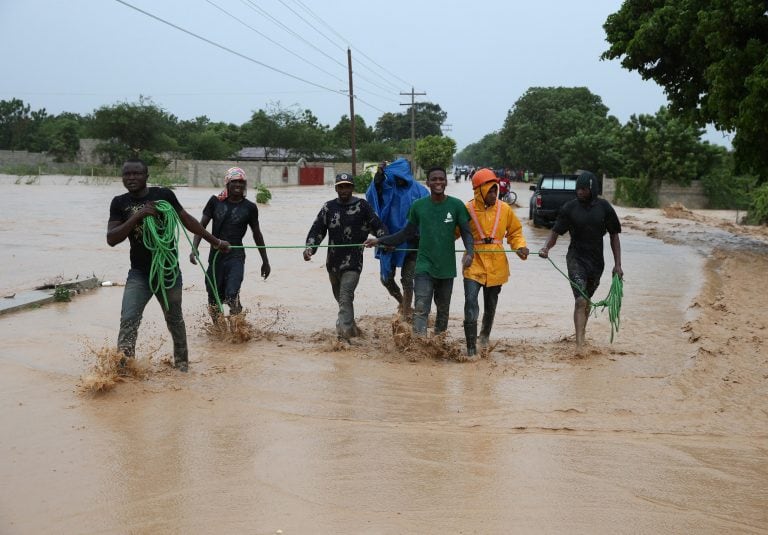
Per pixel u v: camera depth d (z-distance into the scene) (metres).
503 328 9.02
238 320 7.92
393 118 147.62
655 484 4.48
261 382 6.48
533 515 4.04
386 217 9.06
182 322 6.73
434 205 7.48
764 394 6.29
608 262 15.17
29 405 5.70
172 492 4.25
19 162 73.94
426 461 4.77
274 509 4.05
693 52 17.53
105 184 49.91
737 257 16.03
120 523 3.89
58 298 9.85
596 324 9.23
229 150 81.12
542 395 6.26
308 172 66.25
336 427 5.39
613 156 57.12
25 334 7.97
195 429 5.28
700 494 4.36
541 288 11.91
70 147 78.00
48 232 18.33
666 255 16.45
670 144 43.31
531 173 86.00
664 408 5.93
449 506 4.12
